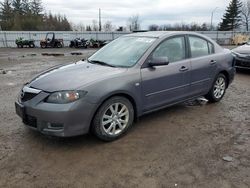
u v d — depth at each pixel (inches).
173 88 188.7
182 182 119.7
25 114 149.3
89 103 143.4
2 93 272.1
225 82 241.6
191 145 154.3
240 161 137.1
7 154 142.8
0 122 186.7
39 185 117.5
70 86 143.6
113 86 152.7
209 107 224.1
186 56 200.2
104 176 124.1
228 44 1748.3
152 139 161.8
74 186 117.0
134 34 207.2
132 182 119.8
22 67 503.5
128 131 173.2
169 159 138.7
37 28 2600.9
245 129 178.1
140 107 170.4
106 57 187.8
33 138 161.5
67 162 135.6
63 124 139.3
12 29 2503.7
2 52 1016.9
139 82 165.8
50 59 679.7
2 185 117.4
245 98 253.6
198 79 208.1
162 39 185.8
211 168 130.6
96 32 1697.8
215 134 169.8
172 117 199.3
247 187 116.3
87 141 158.4
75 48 1346.0
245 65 367.9
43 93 144.4
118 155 142.7
